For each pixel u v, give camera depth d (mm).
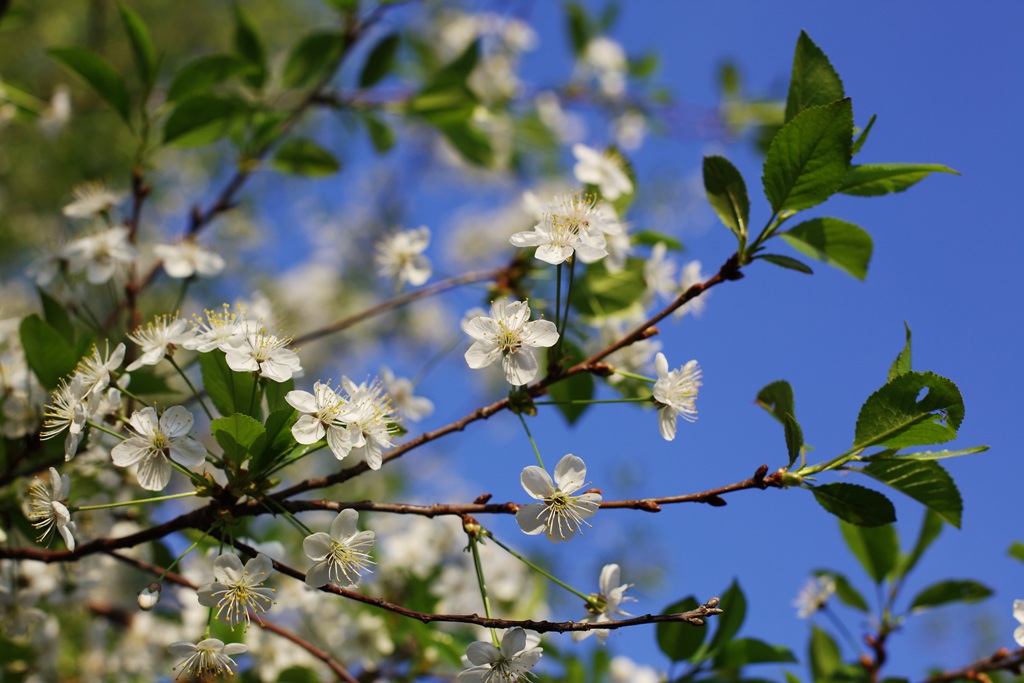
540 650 834
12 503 946
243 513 850
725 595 972
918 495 850
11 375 946
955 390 829
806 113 860
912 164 890
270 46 2391
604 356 871
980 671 956
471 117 1283
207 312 883
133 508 995
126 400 930
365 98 1251
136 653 1064
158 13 2354
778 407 879
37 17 2148
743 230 870
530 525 839
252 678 1036
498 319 860
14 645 1026
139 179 1033
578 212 870
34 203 2100
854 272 904
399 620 1063
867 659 994
